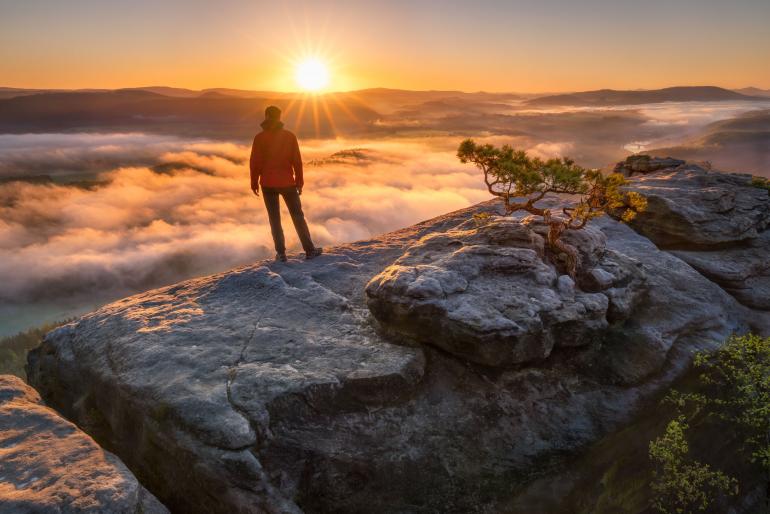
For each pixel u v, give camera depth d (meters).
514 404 5.23
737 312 7.09
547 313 5.18
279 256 7.78
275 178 7.36
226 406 4.38
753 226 8.62
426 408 5.05
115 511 3.46
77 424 5.45
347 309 6.29
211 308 6.29
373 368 5.02
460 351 5.12
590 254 6.27
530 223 6.82
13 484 3.68
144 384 4.77
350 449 4.59
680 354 5.99
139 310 6.31
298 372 4.87
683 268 7.50
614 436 5.19
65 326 6.43
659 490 5.47
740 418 5.95
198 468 4.16
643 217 8.77
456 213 9.58
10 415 4.59
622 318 5.99
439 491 4.64
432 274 5.46
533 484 4.80
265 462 4.32
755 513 6.00
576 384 5.52
